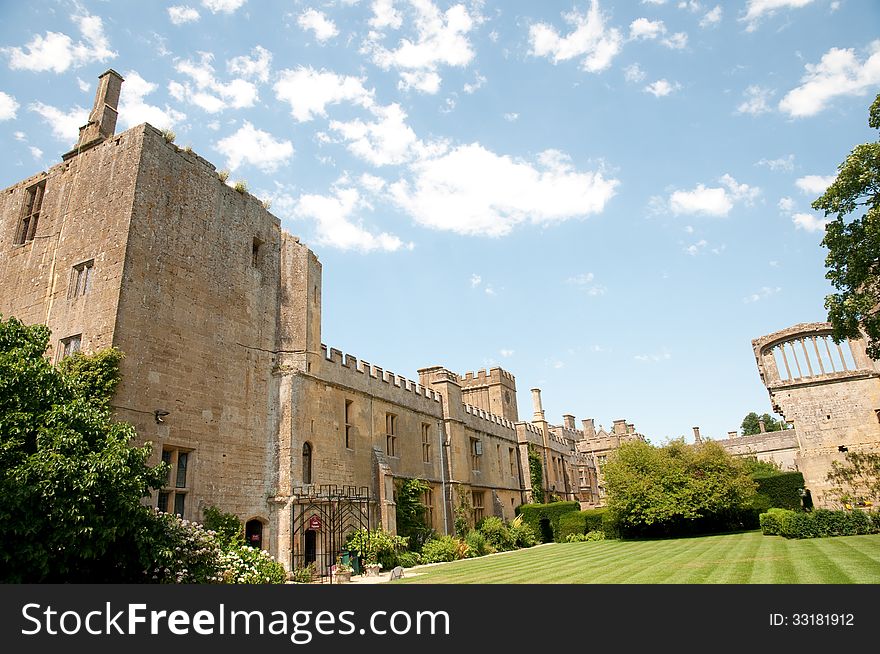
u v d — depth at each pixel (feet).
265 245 76.23
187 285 62.39
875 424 90.07
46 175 69.36
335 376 79.71
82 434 35.50
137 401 53.88
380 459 83.87
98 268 57.62
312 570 63.98
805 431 93.40
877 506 85.71
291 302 76.48
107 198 60.64
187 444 58.23
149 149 61.36
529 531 110.93
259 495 65.72
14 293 65.05
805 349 96.58
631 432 196.65
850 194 51.13
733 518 99.19
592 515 116.16
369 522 79.00
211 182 68.80
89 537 32.89
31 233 68.90
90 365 51.21
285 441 68.49
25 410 35.32
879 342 55.01
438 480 102.78
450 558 81.41
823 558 49.11
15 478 31.30
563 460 169.58
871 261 51.21
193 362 61.16
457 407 114.52
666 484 94.89
